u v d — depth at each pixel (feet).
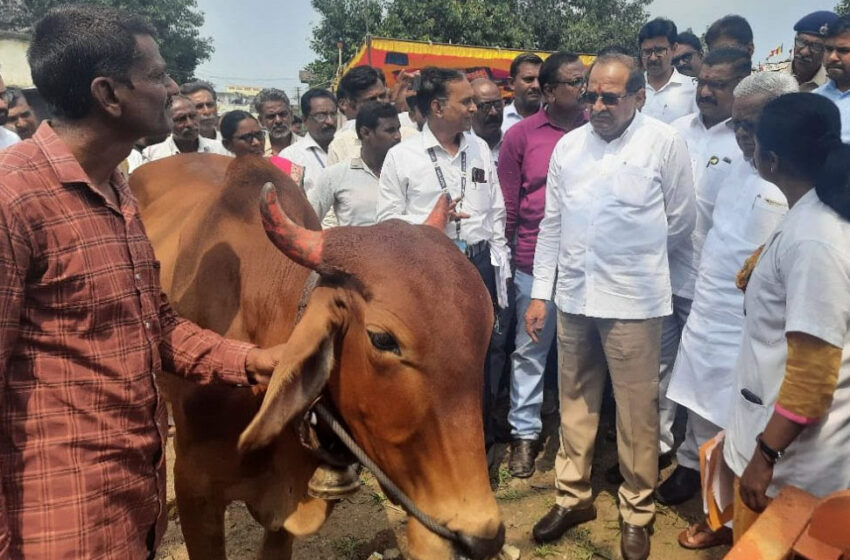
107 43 5.53
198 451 8.21
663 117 18.10
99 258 5.74
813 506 6.40
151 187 12.32
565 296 11.61
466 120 12.07
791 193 7.69
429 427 5.85
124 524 6.18
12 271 5.26
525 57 17.95
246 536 12.63
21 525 5.68
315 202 14.32
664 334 13.92
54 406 5.68
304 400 6.11
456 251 6.43
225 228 8.44
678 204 11.49
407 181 12.35
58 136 5.73
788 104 7.38
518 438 14.67
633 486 11.66
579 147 11.46
